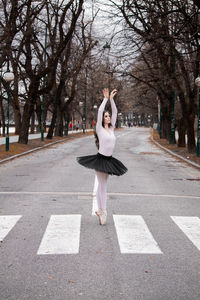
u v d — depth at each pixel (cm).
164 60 2311
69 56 3991
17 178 1382
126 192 1110
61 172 1567
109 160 720
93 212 831
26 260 522
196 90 2602
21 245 591
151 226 720
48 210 850
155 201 981
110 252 559
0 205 907
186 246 597
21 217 781
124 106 8900
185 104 2609
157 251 566
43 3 2722
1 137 4194
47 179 1359
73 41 4094
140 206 910
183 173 1639
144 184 1279
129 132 7762
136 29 1867
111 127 735
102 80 5769
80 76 5094
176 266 506
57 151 2800
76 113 9138
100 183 727
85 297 409
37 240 618
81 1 2923
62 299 404
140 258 534
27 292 421
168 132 4191
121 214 816
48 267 495
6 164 1878
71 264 507
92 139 4812
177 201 993
